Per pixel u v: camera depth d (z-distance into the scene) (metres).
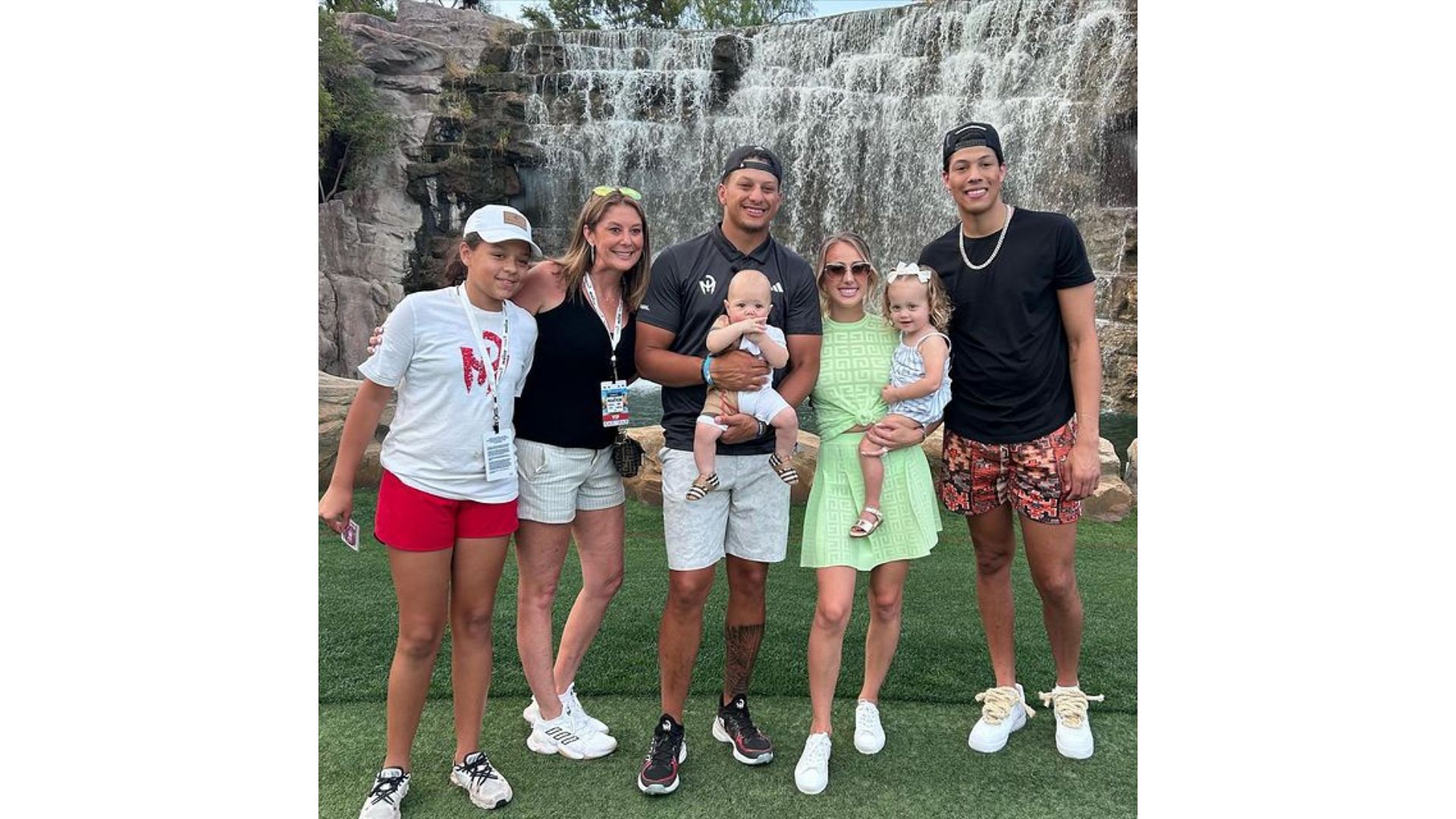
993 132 2.38
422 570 2.08
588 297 2.30
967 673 3.12
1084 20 7.53
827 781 2.44
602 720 2.83
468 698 2.29
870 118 8.72
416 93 8.96
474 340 2.09
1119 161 7.45
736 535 2.40
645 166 9.38
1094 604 3.72
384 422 5.55
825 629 2.39
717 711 2.80
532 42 9.30
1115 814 2.35
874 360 2.43
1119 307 7.37
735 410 2.26
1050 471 2.43
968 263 2.44
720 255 2.32
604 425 2.37
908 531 2.44
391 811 2.22
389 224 8.87
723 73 9.23
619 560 2.55
